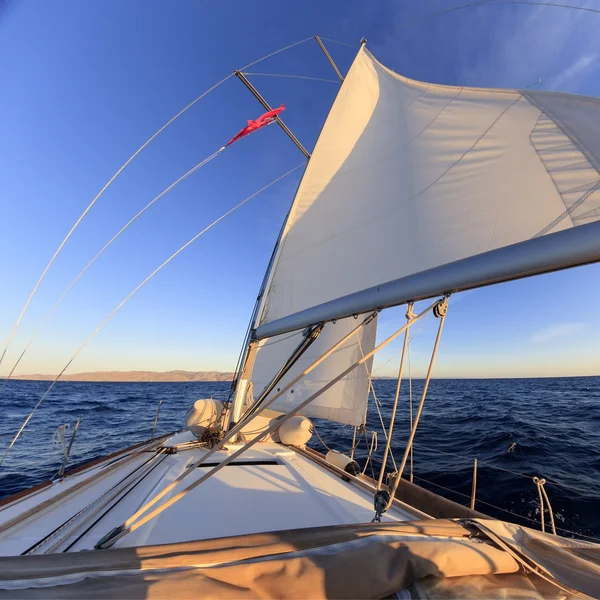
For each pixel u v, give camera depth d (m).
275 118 4.30
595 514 4.71
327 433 10.41
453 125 3.21
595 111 2.37
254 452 3.55
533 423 11.70
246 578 1.02
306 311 2.21
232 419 3.61
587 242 1.06
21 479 6.52
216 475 2.81
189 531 1.91
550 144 2.54
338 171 3.92
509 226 2.53
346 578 1.06
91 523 1.99
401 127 3.68
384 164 3.61
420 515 2.26
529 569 1.24
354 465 3.22
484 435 9.70
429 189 3.08
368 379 3.56
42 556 1.08
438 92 3.52
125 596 0.87
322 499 2.46
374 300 1.75
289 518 2.14
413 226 3.07
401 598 1.08
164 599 0.88
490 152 2.85
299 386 3.90
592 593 1.16
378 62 4.41
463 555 1.21
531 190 2.52
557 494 5.33
